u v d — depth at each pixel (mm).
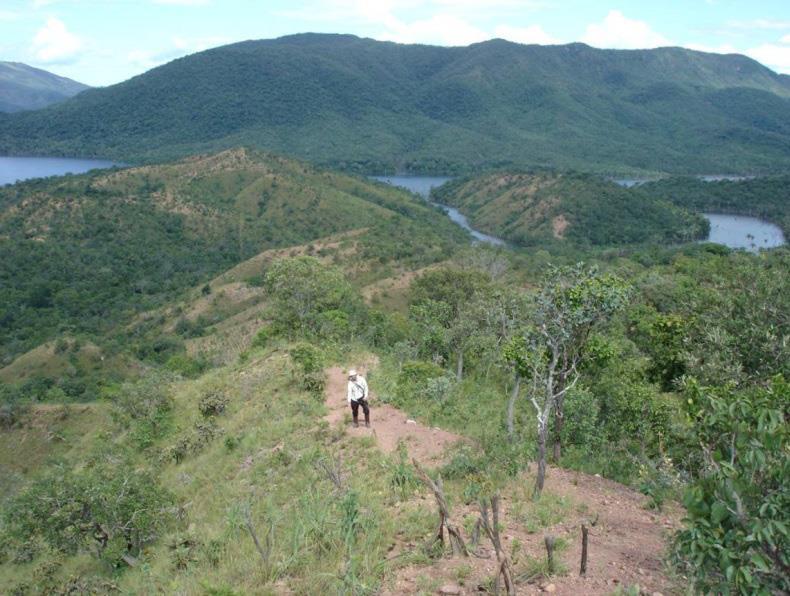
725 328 15750
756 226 183625
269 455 15648
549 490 10906
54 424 54469
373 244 117875
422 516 9266
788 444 5113
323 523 8984
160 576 9758
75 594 11945
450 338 29250
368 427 15414
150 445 23625
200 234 163625
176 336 90125
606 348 11594
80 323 107375
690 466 11055
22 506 14352
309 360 22078
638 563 7633
